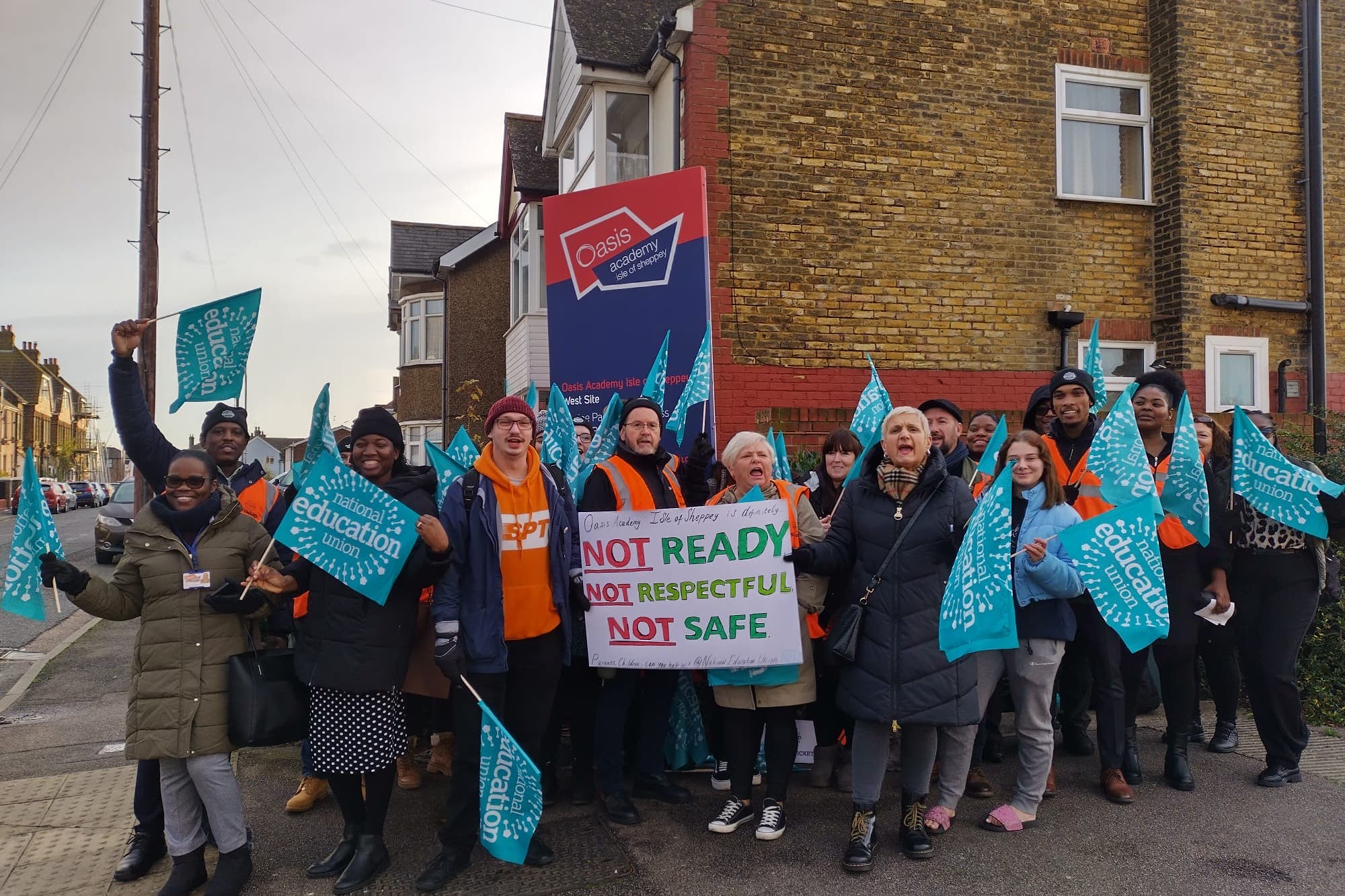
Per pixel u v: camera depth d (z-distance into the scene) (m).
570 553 4.12
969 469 5.07
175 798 3.47
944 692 3.60
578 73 10.91
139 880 3.71
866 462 3.98
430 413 23.00
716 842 3.96
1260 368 9.10
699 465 5.09
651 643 4.01
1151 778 4.66
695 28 8.20
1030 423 5.35
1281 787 4.51
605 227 6.45
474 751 3.62
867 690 3.64
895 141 8.62
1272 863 3.69
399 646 3.55
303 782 4.42
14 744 5.77
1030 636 4.04
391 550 3.43
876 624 3.68
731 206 8.23
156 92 12.65
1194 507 4.21
